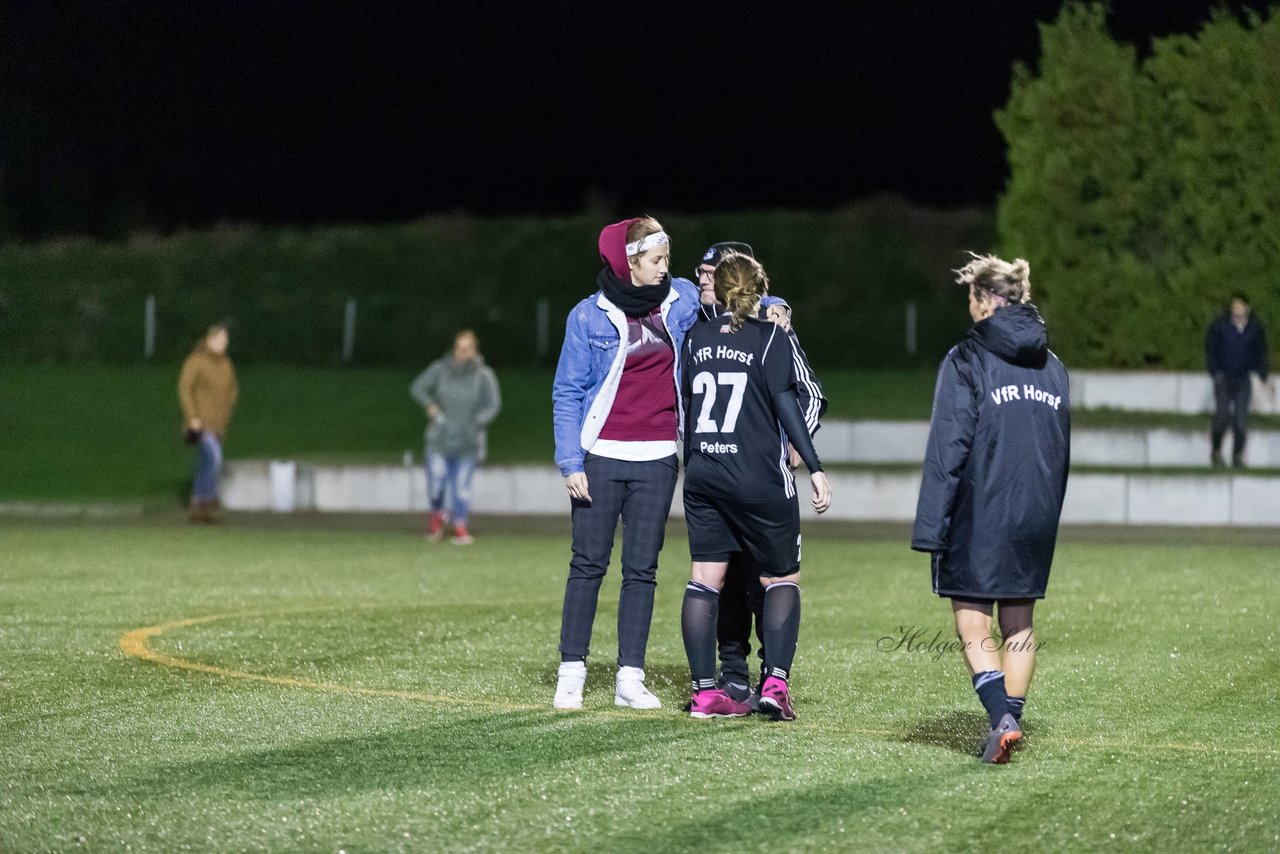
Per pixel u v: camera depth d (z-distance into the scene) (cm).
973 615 2277
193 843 1895
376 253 14562
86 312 13238
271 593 4247
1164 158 8119
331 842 1897
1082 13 8275
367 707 2677
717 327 2555
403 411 9825
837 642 3412
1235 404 7094
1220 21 8100
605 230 2617
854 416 7981
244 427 9231
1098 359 8294
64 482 7544
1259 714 2636
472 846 1878
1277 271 7975
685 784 2148
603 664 3169
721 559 2612
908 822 1967
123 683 2897
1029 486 2228
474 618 3778
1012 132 8388
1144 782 2158
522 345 12850
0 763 2281
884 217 14325
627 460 2641
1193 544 5700
